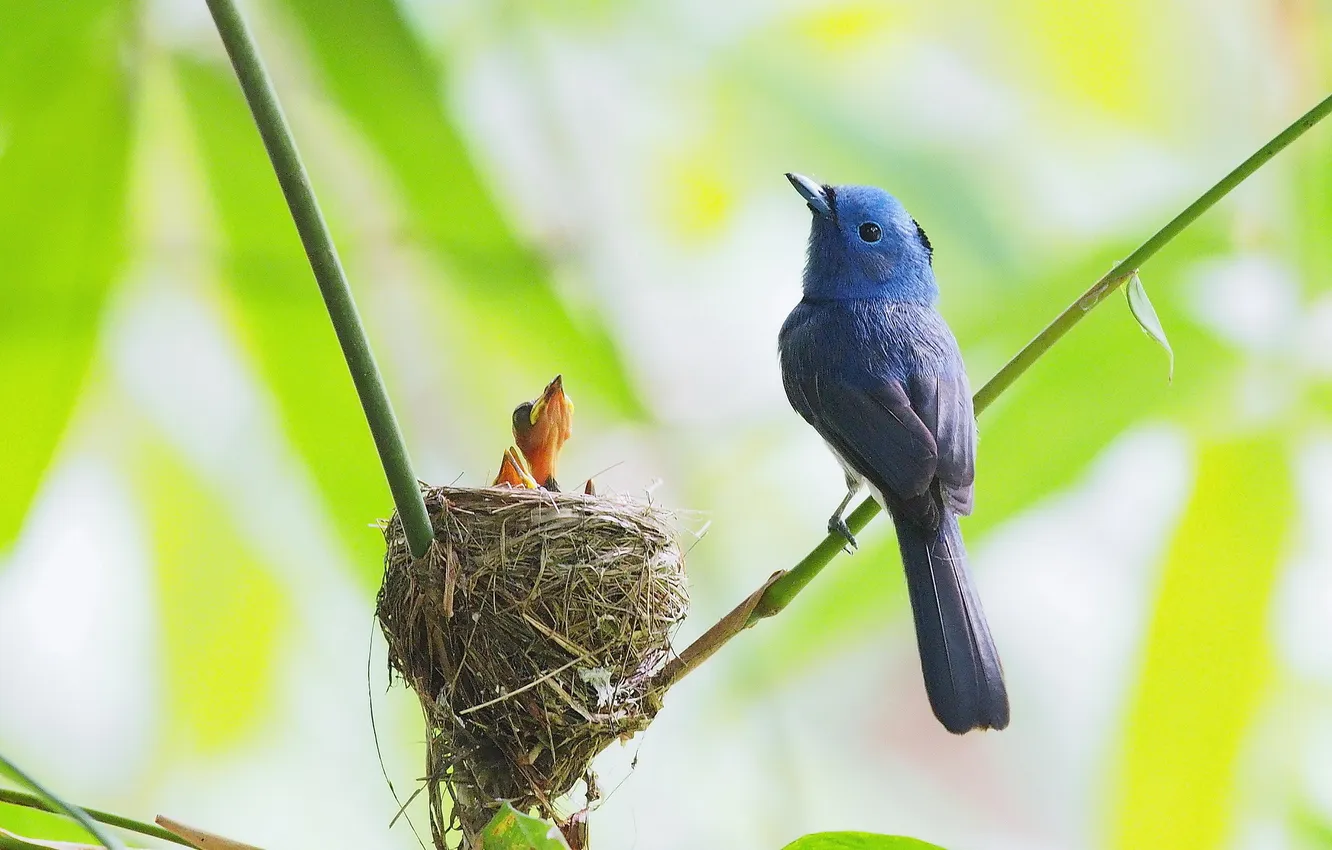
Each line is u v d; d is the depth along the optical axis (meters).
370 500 8.23
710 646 6.88
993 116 10.82
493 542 7.02
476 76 9.90
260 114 5.41
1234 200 8.68
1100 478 9.55
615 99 10.77
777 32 11.09
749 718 10.52
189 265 8.12
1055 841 12.20
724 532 11.09
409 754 9.84
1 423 7.76
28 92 7.42
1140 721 8.83
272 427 8.49
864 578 9.45
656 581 7.36
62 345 7.77
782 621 9.97
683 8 10.99
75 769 9.81
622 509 7.39
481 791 6.67
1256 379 8.38
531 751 6.74
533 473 8.94
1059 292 8.81
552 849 5.45
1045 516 11.03
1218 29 10.24
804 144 11.27
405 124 8.29
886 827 12.33
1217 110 10.24
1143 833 8.83
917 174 10.82
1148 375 8.53
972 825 12.25
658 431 10.98
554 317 9.13
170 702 9.34
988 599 11.75
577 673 6.90
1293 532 8.36
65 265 7.72
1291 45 10.12
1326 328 8.40
